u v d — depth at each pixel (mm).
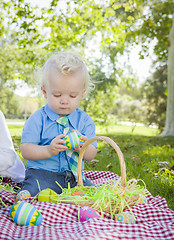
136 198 1848
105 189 1807
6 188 2246
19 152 4320
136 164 3766
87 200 1757
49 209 1675
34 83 2730
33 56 10258
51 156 2148
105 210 1732
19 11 8953
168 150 5469
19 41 9750
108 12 9594
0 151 2326
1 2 8914
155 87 20047
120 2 10438
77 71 2178
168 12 11453
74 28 9844
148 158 4258
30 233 1462
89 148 2363
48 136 2311
